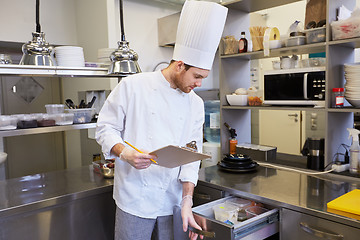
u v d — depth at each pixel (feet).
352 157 6.30
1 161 8.30
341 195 5.32
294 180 6.30
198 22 4.48
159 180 4.99
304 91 6.78
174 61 4.81
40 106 11.37
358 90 5.99
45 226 5.72
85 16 10.60
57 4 10.65
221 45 8.32
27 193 5.91
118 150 4.52
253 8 8.38
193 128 5.27
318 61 6.99
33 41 6.30
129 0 11.44
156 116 4.85
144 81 4.91
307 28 6.91
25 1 9.93
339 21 6.07
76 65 6.88
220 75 8.41
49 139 11.76
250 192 5.59
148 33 12.10
